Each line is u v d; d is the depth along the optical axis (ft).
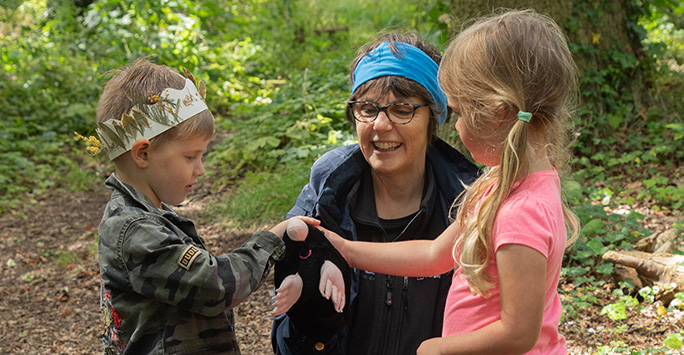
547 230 4.63
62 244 18.02
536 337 4.63
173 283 5.21
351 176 6.87
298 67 32.63
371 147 6.57
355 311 6.69
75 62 29.63
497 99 4.72
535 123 4.87
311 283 5.76
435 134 6.98
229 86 28.60
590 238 13.39
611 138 19.51
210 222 17.93
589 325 11.18
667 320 10.86
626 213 14.57
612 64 20.80
